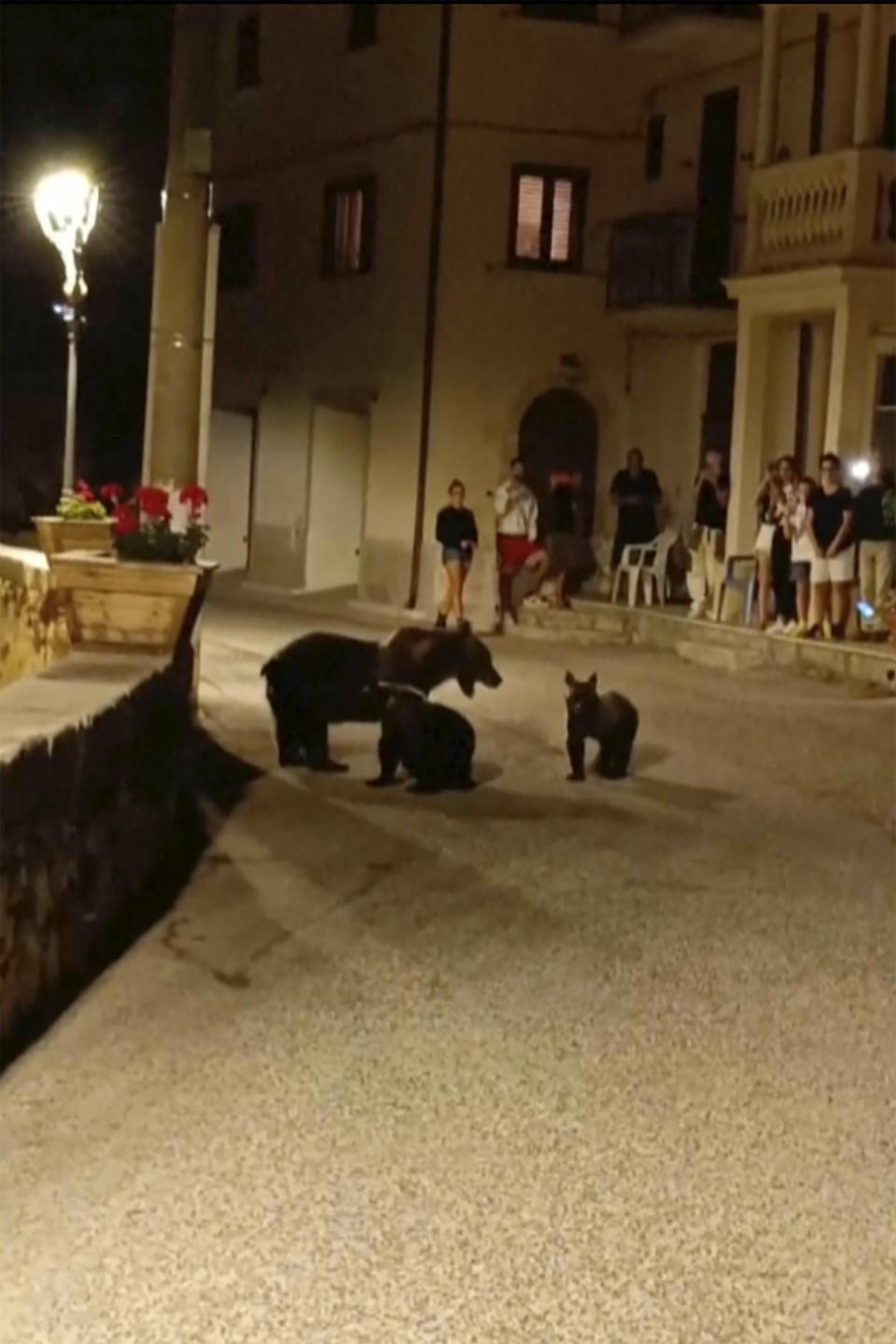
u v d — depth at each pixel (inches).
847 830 428.8
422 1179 222.2
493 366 992.2
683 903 354.6
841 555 712.4
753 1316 190.7
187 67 503.8
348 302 1063.6
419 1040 272.1
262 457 1152.2
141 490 414.6
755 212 828.6
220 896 356.5
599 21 983.0
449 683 656.4
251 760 492.7
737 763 513.3
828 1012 289.3
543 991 296.5
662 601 870.4
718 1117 243.9
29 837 274.1
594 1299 193.3
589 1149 232.4
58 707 311.1
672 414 983.0
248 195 1166.3
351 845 398.9
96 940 318.3
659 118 973.2
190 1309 189.5
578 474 1010.1
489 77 979.3
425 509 995.9
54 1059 262.8
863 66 772.6
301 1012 284.7
